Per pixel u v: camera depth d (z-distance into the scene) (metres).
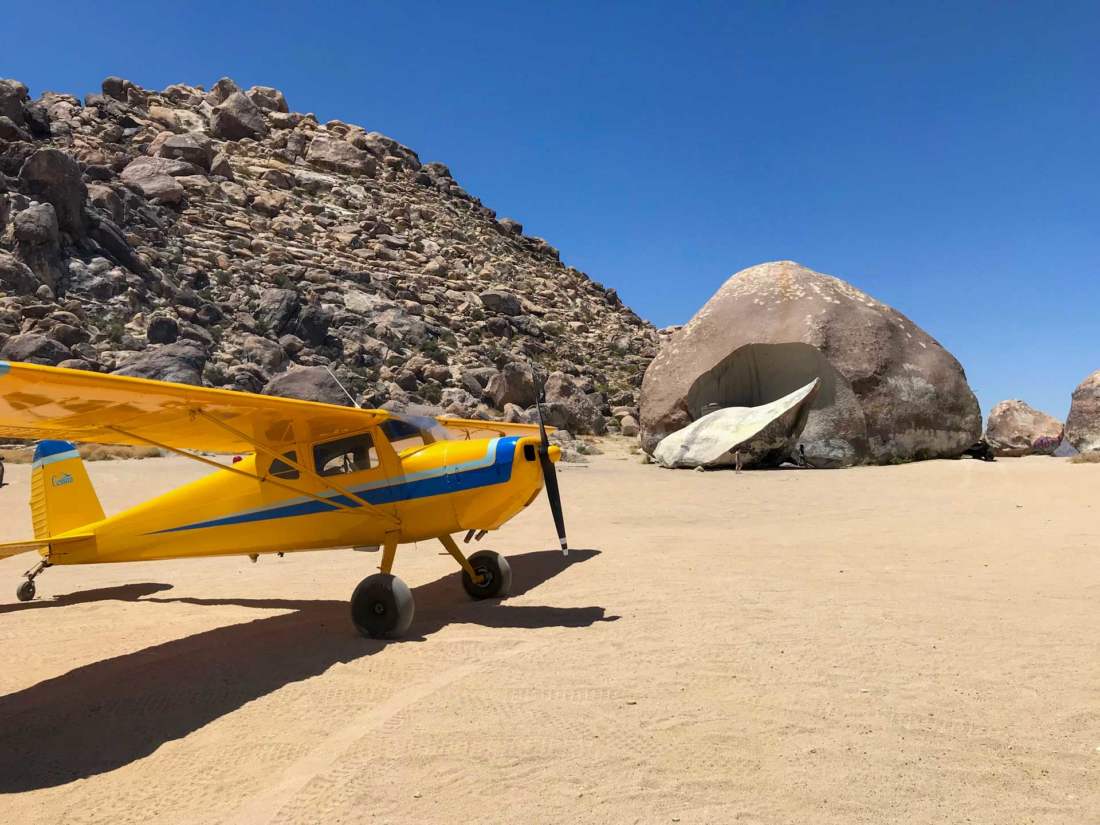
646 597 7.30
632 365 73.75
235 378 44.28
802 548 10.02
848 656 5.32
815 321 27.30
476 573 7.77
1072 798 3.29
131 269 52.44
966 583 7.65
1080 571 8.07
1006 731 4.02
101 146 71.44
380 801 3.35
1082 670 4.96
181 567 10.63
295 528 7.23
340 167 96.50
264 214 76.62
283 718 4.40
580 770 3.61
